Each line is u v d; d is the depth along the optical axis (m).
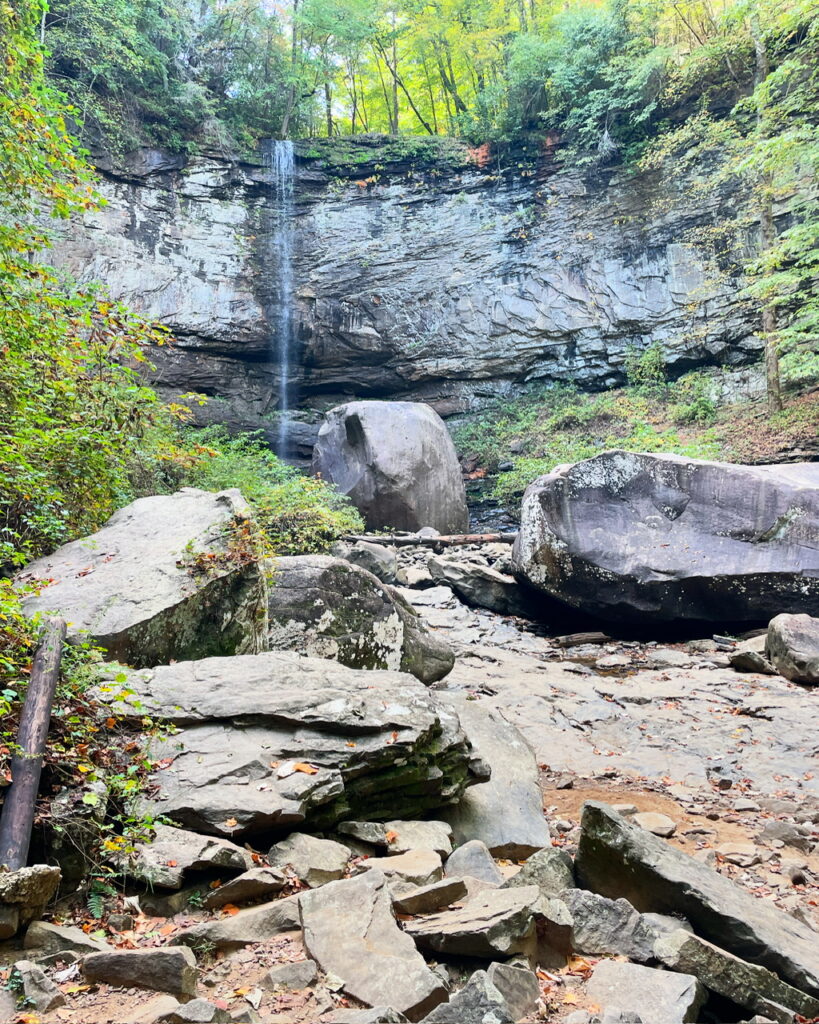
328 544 11.61
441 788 3.78
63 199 6.49
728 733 6.15
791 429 16.53
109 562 5.34
